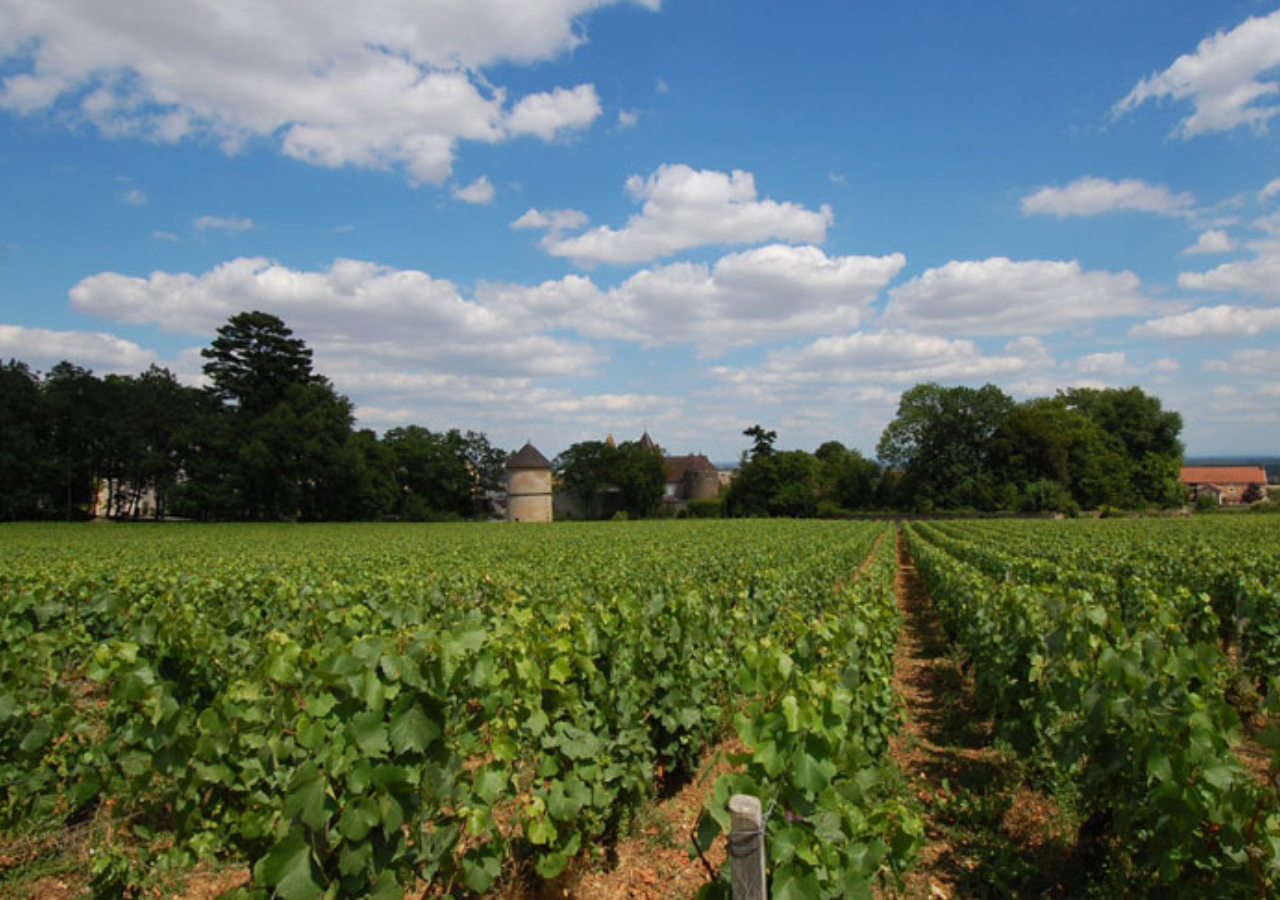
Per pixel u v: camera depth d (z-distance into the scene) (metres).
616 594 7.84
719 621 7.84
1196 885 3.51
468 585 10.85
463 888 4.04
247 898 3.11
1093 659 4.97
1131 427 80.81
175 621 5.99
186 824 4.01
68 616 8.75
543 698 4.62
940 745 7.17
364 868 3.20
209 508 61.88
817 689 3.66
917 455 78.50
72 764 5.20
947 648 11.62
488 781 3.80
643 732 5.21
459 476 86.75
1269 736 3.19
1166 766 3.63
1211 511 77.44
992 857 4.75
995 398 76.44
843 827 3.43
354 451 65.00
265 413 63.41
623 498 91.44
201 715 3.84
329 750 3.19
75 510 66.62
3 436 58.47
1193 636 8.25
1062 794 5.41
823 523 56.88
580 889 4.56
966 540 25.08
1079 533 29.45
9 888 4.54
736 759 3.43
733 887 2.86
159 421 65.88
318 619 6.52
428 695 3.40
